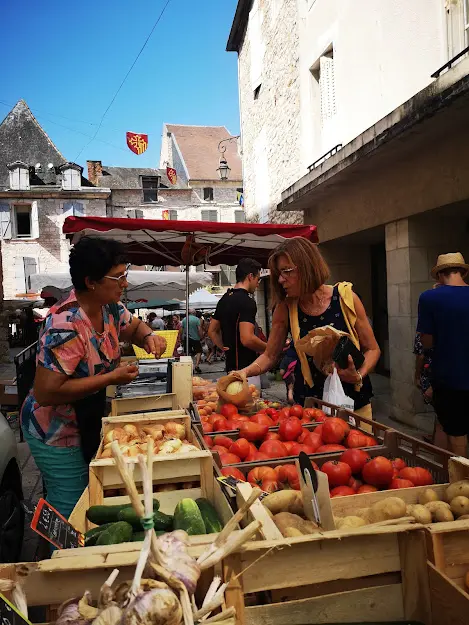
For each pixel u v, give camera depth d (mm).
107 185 42594
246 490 1687
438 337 4117
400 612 1404
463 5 6160
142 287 11516
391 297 7328
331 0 9641
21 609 1221
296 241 3111
